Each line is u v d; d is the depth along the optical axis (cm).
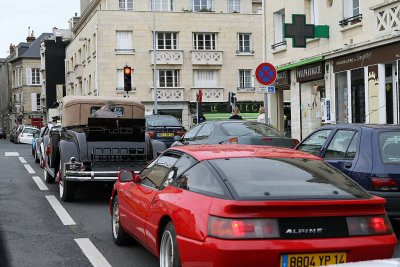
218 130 1364
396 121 1642
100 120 1116
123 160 1136
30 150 3372
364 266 284
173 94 4600
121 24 4531
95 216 974
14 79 8812
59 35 7269
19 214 994
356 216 459
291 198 461
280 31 2381
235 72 4759
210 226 441
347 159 796
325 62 1995
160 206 537
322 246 438
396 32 1559
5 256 682
